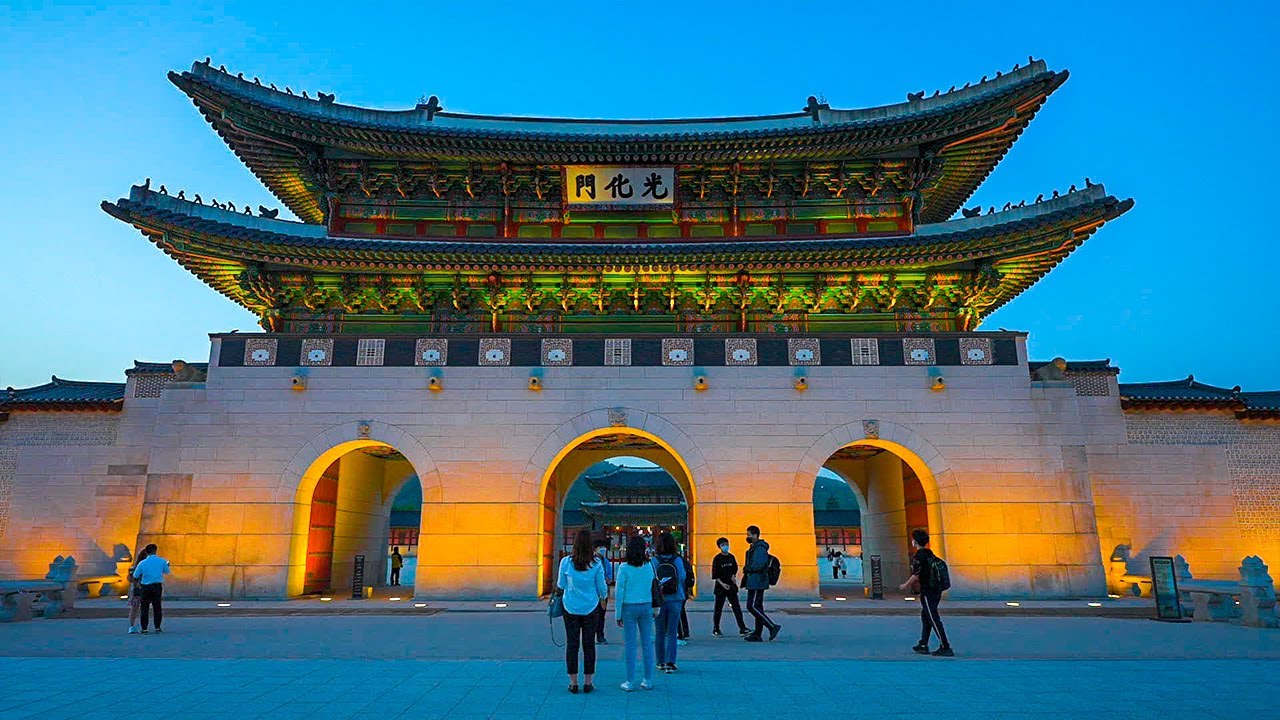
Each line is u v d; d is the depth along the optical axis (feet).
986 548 84.58
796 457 87.10
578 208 98.89
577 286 95.30
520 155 95.45
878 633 55.31
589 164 97.91
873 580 89.30
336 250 87.61
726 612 71.00
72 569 71.15
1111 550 95.25
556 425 88.07
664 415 88.43
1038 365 97.55
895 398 88.94
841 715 29.58
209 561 83.10
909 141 94.94
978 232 88.74
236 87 92.17
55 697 32.48
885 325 96.63
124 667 39.73
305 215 117.80
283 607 74.28
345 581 102.42
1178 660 42.39
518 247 94.38
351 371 89.10
